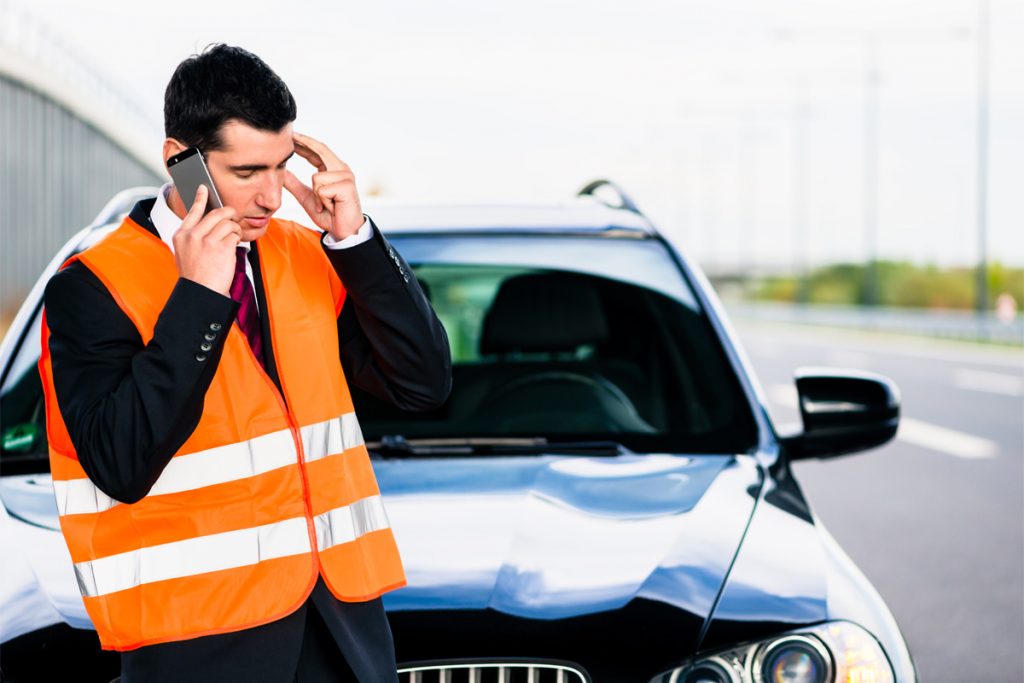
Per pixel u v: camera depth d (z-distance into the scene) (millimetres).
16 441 4551
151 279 2699
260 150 2623
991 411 21344
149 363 2521
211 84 2588
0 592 3521
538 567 3549
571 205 6117
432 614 3357
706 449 4738
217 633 2674
